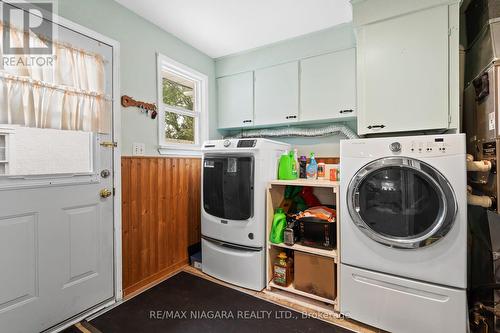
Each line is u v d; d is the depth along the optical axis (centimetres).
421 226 140
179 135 255
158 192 218
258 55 262
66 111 153
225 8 194
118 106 183
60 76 150
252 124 264
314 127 251
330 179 211
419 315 138
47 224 147
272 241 195
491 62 139
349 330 152
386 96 172
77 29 158
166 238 226
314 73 229
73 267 159
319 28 222
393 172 147
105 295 177
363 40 179
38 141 143
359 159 154
